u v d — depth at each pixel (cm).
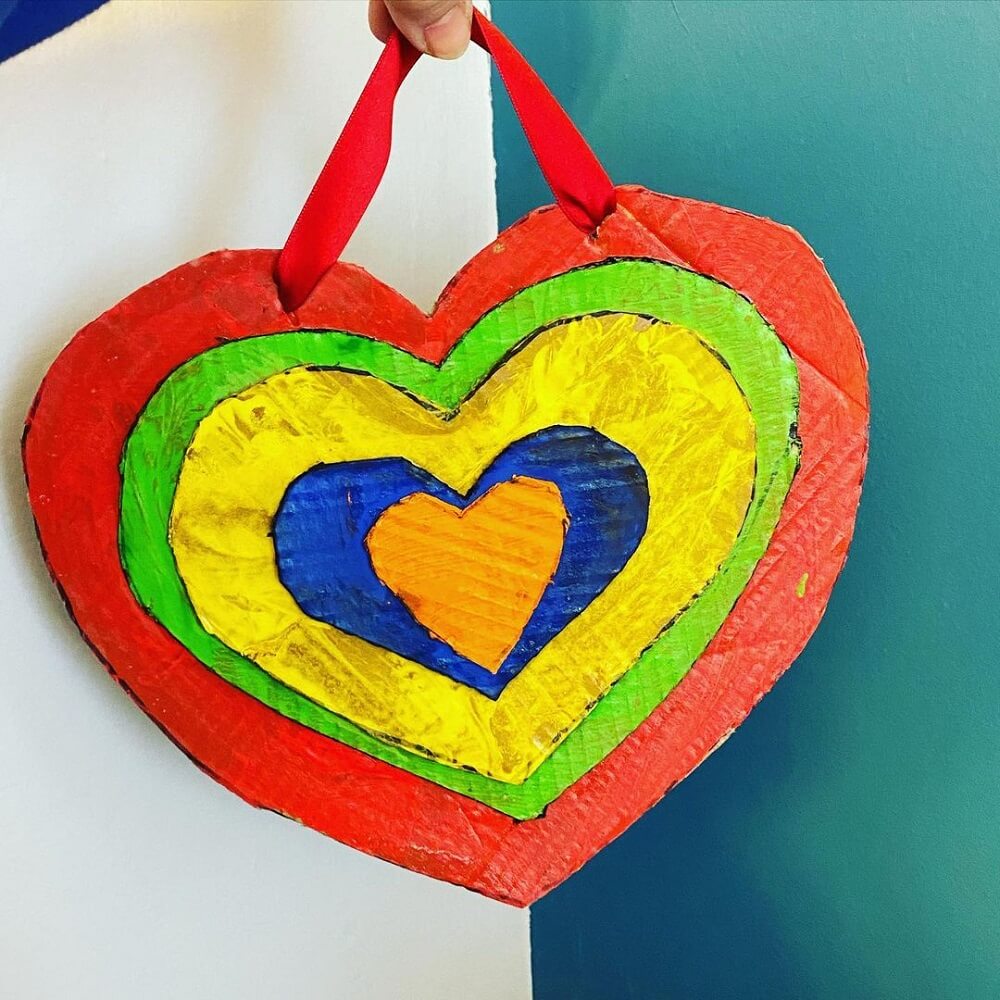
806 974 52
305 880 51
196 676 38
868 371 43
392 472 39
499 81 60
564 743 42
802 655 51
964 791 46
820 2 48
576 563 41
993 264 44
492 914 62
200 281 37
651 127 53
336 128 51
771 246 40
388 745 40
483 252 39
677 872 57
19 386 38
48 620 40
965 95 44
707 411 40
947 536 46
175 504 37
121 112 41
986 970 46
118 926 43
